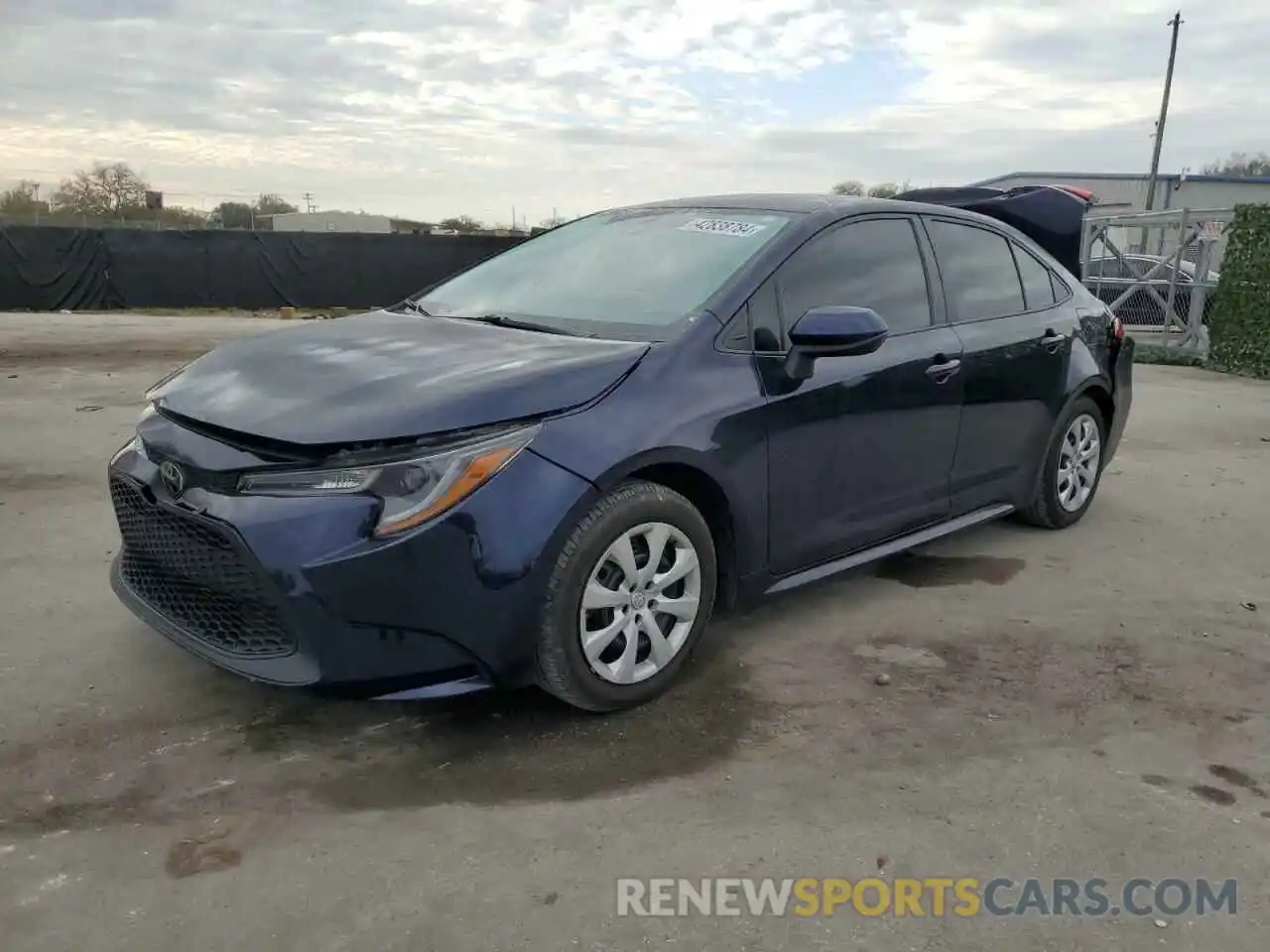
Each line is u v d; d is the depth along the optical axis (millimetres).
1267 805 2852
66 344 13320
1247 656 3832
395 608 2781
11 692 3322
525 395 2971
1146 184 44156
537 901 2395
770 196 4312
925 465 4250
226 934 2266
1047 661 3746
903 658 3740
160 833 2619
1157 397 10172
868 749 3098
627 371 3207
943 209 4605
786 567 3723
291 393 3051
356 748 3049
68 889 2402
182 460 2975
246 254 21688
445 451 2824
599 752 3049
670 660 3344
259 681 2854
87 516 5277
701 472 3299
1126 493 6223
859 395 3830
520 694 3395
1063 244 11633
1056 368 4938
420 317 3947
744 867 2539
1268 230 11633
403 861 2527
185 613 3137
